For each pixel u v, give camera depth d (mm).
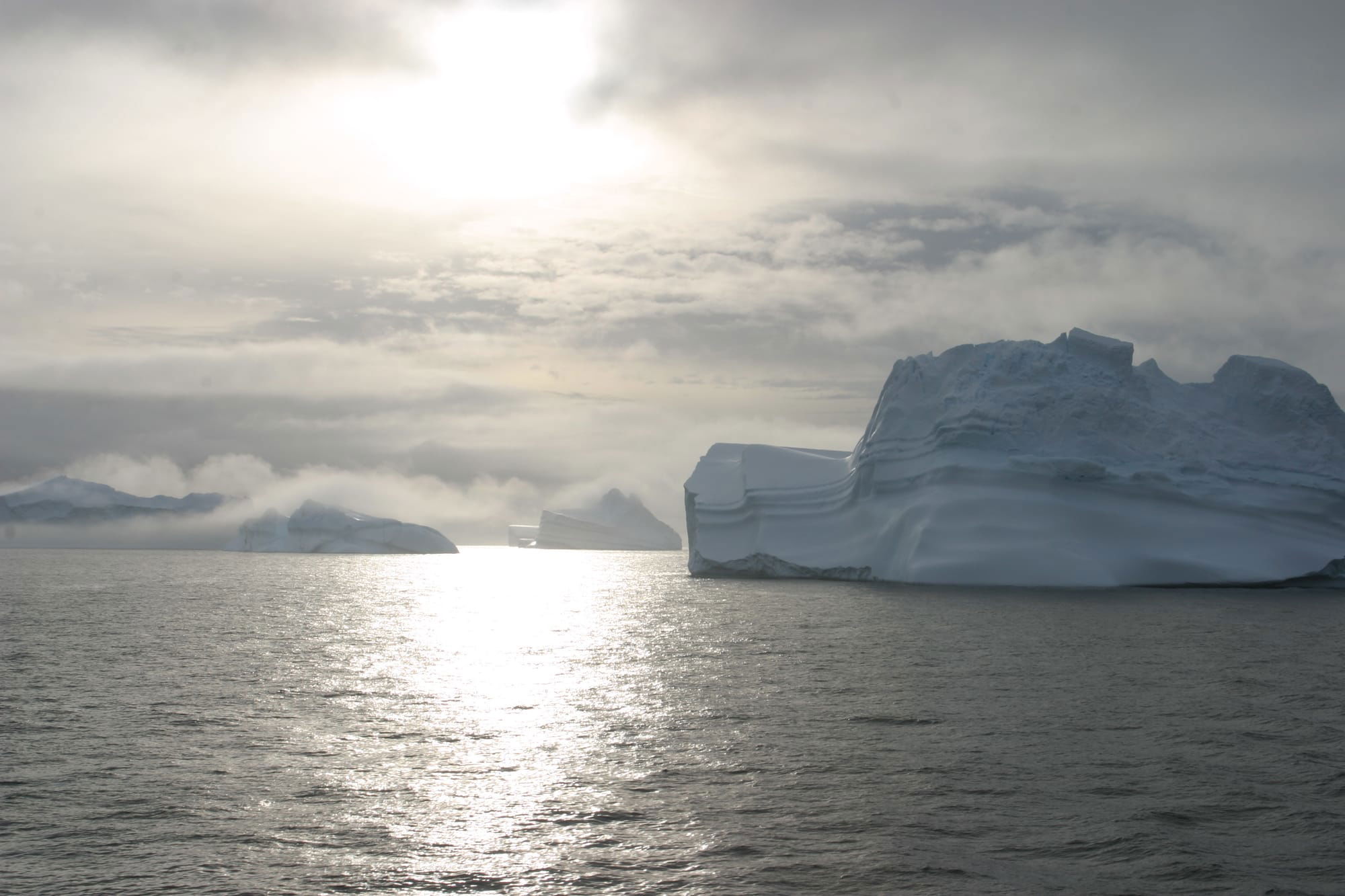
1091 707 30438
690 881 17719
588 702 32094
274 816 20875
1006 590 68375
